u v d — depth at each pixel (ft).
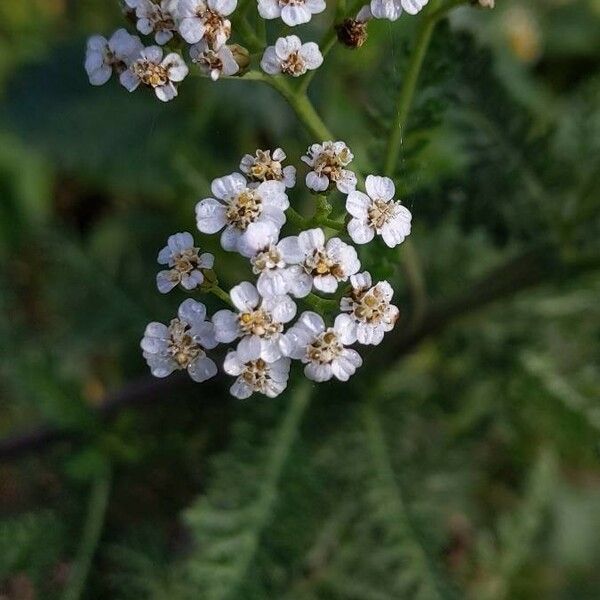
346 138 0.45
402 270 0.35
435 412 0.41
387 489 0.36
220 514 0.32
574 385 0.38
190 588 0.32
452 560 0.45
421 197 0.36
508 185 0.36
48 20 0.64
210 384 0.37
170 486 0.39
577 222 0.36
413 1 0.22
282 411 0.36
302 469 0.34
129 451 0.36
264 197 0.21
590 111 0.39
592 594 0.54
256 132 0.55
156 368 0.21
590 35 0.64
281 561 0.31
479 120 0.36
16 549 0.35
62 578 0.36
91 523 0.36
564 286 0.38
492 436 0.46
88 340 0.42
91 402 0.40
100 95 0.58
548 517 0.54
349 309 0.21
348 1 0.25
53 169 0.64
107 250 0.58
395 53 0.31
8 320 0.42
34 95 0.59
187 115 0.55
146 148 0.56
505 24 0.61
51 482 0.39
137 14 0.22
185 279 0.21
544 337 0.41
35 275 0.46
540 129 0.36
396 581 0.36
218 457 0.34
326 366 0.21
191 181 0.45
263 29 0.24
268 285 0.20
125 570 0.35
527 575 0.46
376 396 0.39
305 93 0.26
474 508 0.46
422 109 0.29
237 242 0.21
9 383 0.41
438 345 0.41
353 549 0.38
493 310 0.42
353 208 0.21
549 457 0.45
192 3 0.22
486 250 0.44
